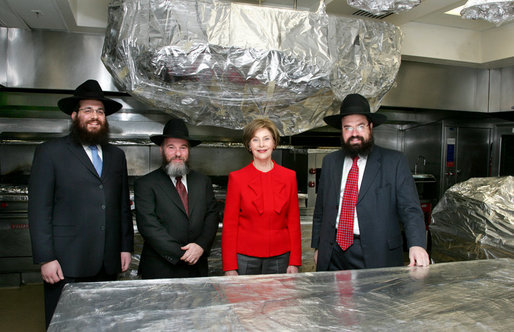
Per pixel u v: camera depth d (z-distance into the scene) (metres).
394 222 1.81
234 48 2.59
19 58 3.13
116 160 1.98
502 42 3.71
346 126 1.83
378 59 3.03
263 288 1.22
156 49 2.50
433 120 4.59
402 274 1.39
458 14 3.42
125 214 2.05
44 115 3.65
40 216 1.74
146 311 1.03
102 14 3.06
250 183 1.95
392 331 0.93
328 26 2.83
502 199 2.16
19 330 2.54
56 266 1.74
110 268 1.89
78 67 3.23
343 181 1.90
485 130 4.58
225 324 0.95
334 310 1.05
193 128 3.87
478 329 0.96
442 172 4.41
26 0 2.54
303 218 3.34
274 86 2.77
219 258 3.12
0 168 3.68
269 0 3.02
